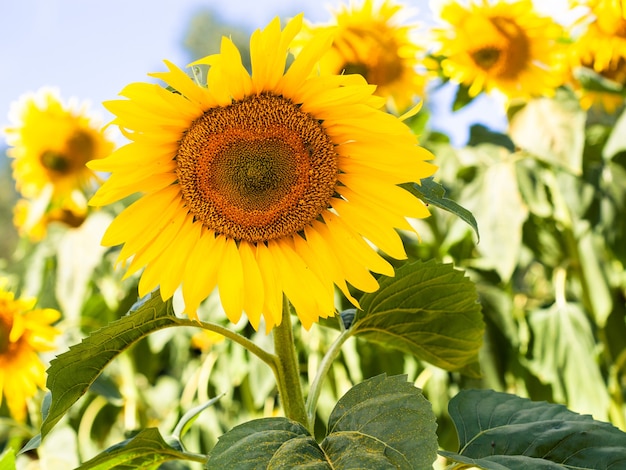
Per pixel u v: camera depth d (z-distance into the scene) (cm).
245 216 80
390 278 82
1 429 136
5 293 122
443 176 142
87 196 167
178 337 155
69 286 149
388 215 77
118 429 165
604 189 140
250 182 79
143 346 155
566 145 132
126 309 150
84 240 152
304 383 134
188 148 78
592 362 132
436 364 94
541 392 135
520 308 143
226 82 76
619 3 126
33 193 170
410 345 91
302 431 69
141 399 156
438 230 140
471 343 89
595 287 138
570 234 139
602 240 140
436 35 132
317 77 76
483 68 132
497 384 131
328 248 79
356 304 78
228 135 78
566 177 142
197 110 78
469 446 80
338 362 134
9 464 81
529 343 136
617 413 133
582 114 133
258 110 78
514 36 129
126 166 75
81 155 165
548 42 130
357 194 79
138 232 77
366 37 129
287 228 80
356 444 66
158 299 75
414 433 65
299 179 79
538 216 143
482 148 144
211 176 79
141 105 74
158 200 79
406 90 134
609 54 133
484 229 136
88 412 149
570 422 79
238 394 144
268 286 79
